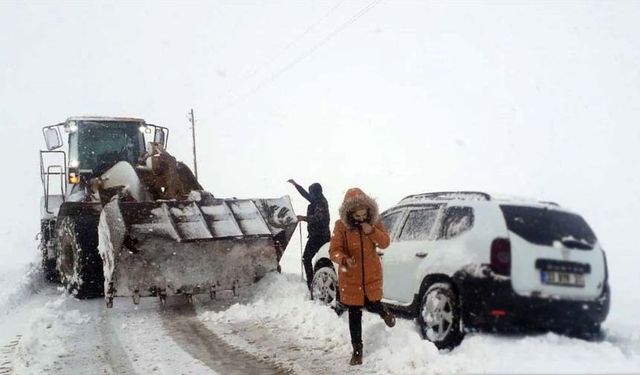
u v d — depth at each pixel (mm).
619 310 7238
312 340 6398
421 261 5949
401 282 6223
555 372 3979
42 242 11203
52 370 5359
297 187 8945
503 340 5066
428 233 6133
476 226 5492
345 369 5270
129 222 7996
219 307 8430
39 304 8711
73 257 9055
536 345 4789
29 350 5926
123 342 6402
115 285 7891
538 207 5500
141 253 7977
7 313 7949
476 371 4410
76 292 8852
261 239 8758
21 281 10008
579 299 5176
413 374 4926
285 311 7672
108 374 5230
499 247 5172
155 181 9391
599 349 4637
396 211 6906
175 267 8180
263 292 8609
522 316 5051
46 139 10617
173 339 6523
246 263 8703
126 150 11227
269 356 5770
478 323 5176
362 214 5418
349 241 5414
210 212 8781
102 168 10602
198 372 5258
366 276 5402
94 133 11109
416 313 6023
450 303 5402
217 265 8469
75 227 8844
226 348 6102
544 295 5062
